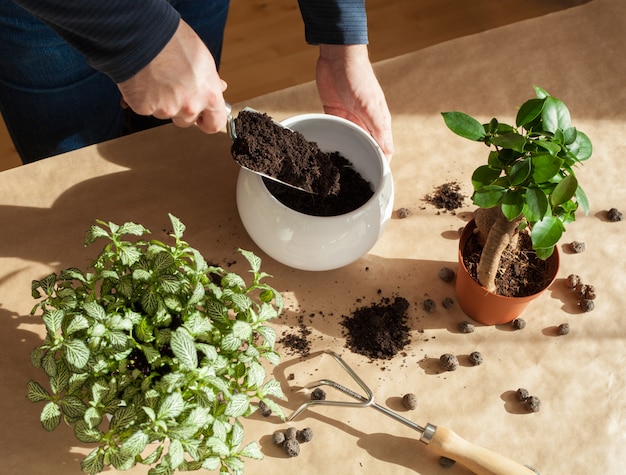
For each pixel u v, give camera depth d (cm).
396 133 123
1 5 108
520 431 98
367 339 104
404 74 128
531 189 80
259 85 209
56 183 112
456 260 113
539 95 89
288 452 93
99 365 77
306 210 104
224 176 117
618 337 107
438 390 101
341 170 109
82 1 79
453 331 107
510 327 107
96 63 88
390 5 228
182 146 119
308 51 218
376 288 109
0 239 106
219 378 77
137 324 80
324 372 101
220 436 76
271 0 228
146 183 115
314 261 102
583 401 101
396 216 116
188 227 112
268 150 99
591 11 138
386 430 97
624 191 120
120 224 110
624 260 113
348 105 116
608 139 125
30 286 103
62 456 91
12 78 123
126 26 83
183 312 82
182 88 92
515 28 135
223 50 215
